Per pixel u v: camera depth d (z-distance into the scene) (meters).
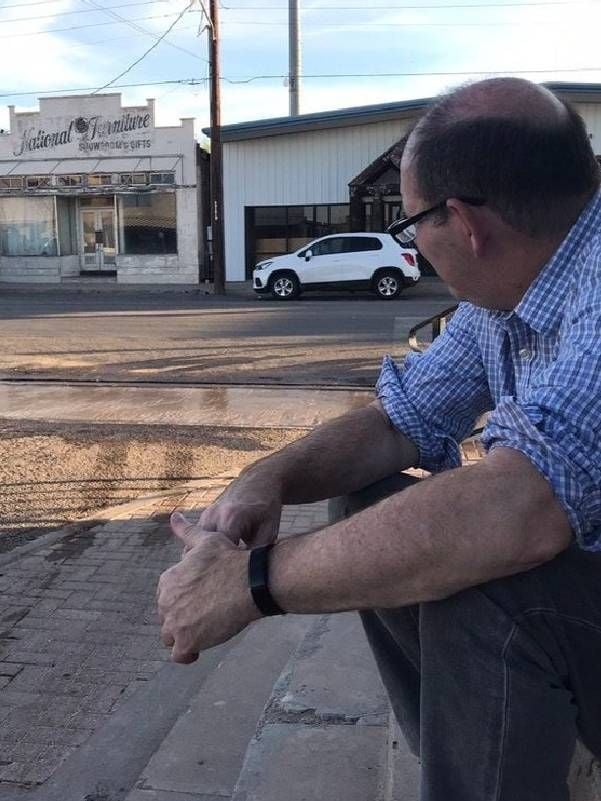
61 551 4.34
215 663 3.19
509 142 1.40
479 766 1.36
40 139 27.44
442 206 1.48
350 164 25.52
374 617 1.70
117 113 26.83
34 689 3.03
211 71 22.41
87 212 28.22
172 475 5.77
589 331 1.34
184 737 2.62
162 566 4.13
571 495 1.26
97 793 2.44
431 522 1.29
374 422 2.01
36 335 13.73
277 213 26.27
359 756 2.24
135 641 3.38
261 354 11.56
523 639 1.32
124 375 9.98
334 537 1.38
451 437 2.02
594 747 1.45
